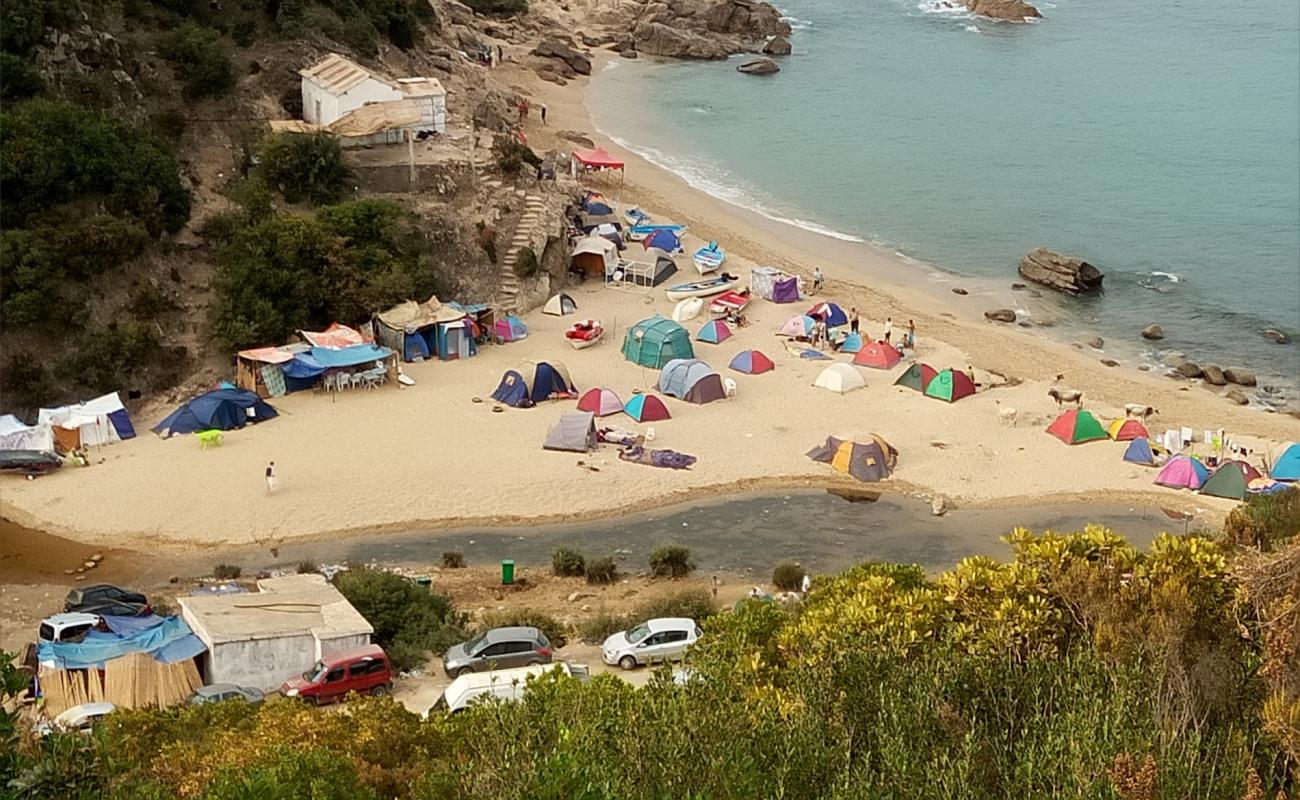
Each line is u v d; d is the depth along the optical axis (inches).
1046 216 3700.8
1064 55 5743.1
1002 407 2384.4
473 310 2628.0
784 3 6712.6
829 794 808.9
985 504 2114.9
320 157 2787.9
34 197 2421.3
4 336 2290.8
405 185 2910.9
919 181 3986.2
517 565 1934.1
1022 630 971.3
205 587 1782.7
